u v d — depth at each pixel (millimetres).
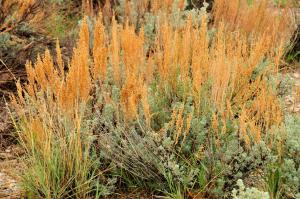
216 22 5031
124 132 3072
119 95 3283
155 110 3252
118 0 5434
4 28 4531
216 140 2998
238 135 3105
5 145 3646
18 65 4398
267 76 3904
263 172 3100
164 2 5016
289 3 6617
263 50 3859
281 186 2936
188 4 5676
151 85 3455
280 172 2914
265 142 3016
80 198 3053
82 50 3078
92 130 3229
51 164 2998
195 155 3023
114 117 3225
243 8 5332
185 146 3133
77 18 5633
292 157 2979
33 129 3070
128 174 3225
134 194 3150
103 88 3297
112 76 3500
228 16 5047
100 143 3182
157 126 3271
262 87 3285
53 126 3107
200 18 4898
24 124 3293
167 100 3369
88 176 3186
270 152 2975
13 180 3244
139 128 3201
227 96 3387
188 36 3416
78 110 3188
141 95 3115
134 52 3309
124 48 3316
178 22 4703
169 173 2967
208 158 3043
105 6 5234
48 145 2951
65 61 4574
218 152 3018
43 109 3188
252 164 2967
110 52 3492
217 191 2979
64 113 3062
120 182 3188
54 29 5121
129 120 3158
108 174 3195
